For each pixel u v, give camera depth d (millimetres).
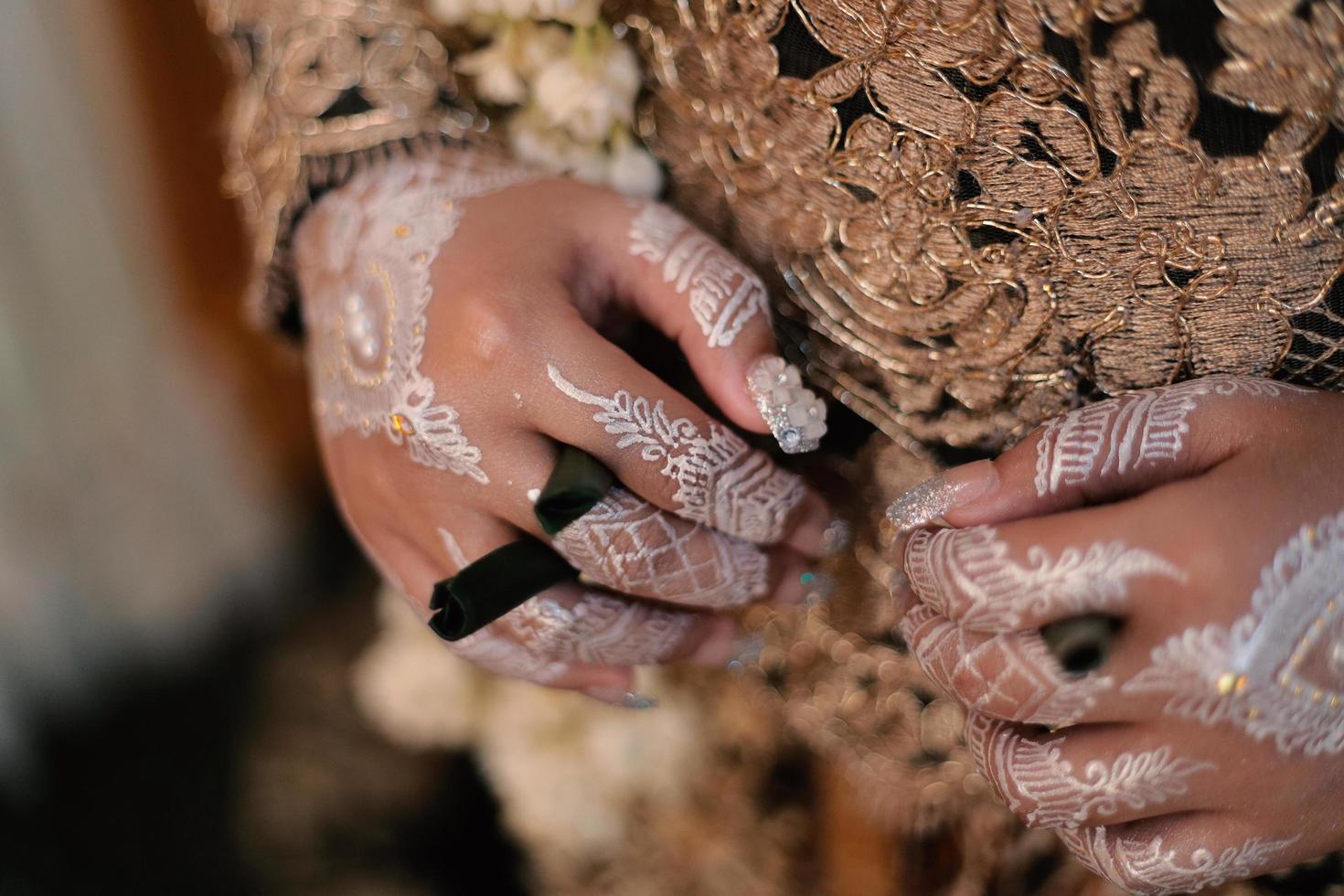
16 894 860
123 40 883
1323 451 438
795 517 485
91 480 954
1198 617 430
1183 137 447
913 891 584
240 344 1050
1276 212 447
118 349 961
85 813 916
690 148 506
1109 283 464
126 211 946
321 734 941
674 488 470
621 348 488
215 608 1061
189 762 953
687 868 676
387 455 485
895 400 500
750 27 479
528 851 820
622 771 640
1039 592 438
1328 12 432
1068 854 542
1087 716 442
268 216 529
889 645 533
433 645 703
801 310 503
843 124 476
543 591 481
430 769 916
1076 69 449
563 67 504
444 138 517
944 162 468
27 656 920
